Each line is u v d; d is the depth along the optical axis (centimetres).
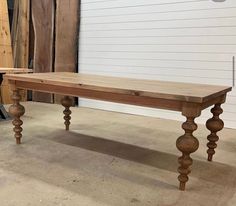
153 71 400
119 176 210
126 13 407
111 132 320
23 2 471
